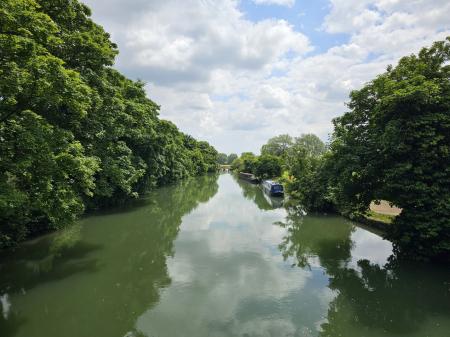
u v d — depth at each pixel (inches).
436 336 370.6
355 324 397.4
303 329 386.0
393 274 550.6
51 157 485.1
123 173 1003.9
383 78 636.7
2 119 454.9
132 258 646.5
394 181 545.0
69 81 479.2
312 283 522.3
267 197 1737.2
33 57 437.7
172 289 499.8
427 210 530.3
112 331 383.9
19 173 467.2
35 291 492.4
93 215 1072.2
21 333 378.3
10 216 593.3
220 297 471.5
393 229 607.8
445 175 510.3
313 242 766.5
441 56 596.4
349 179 641.0
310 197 1131.3
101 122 820.0
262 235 841.5
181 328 388.5
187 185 2437.3
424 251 569.0
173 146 2091.5
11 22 424.5
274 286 510.9
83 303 455.8
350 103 689.6
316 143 3555.6
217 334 374.6
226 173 5285.4
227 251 698.2
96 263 616.1
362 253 673.6
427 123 521.0
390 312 426.6
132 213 1122.0
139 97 1406.3
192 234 853.2
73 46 685.9
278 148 3959.2
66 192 552.1
